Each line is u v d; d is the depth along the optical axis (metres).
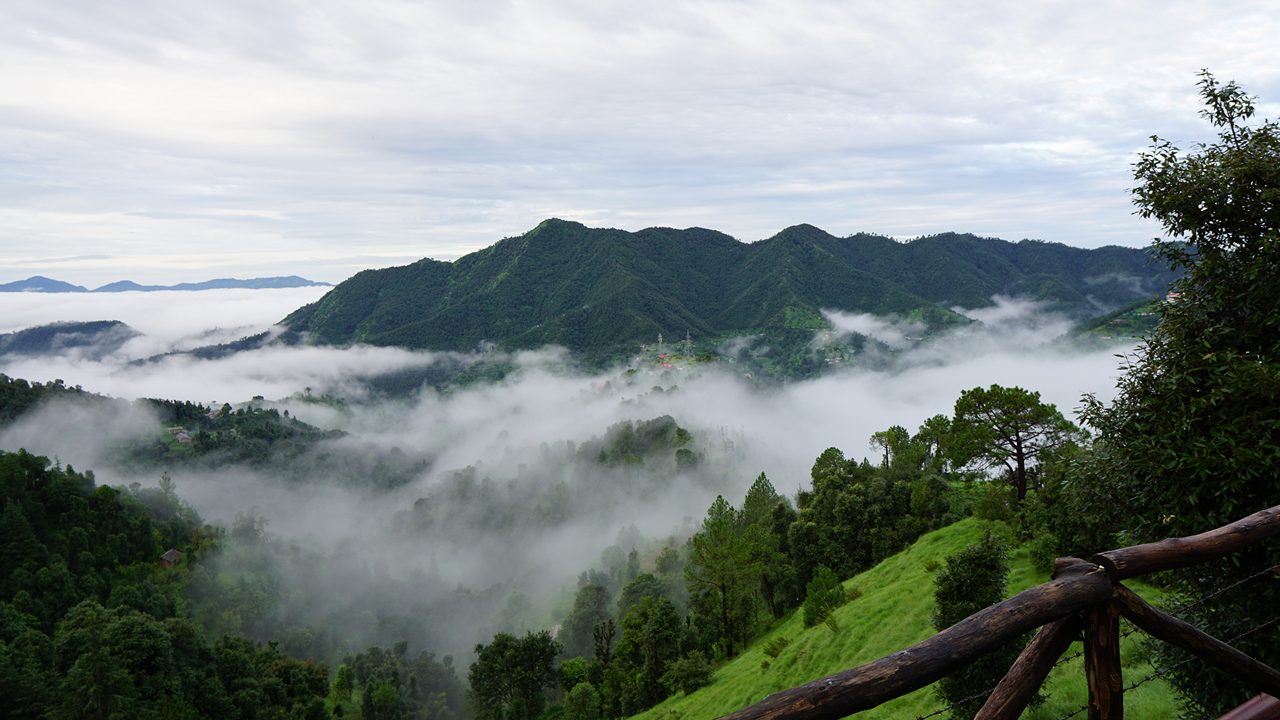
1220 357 9.72
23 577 135.88
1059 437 41.44
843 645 37.62
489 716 90.88
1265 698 5.13
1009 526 41.12
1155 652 10.40
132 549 169.88
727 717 2.82
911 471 76.12
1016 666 3.66
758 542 67.69
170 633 116.44
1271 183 9.64
